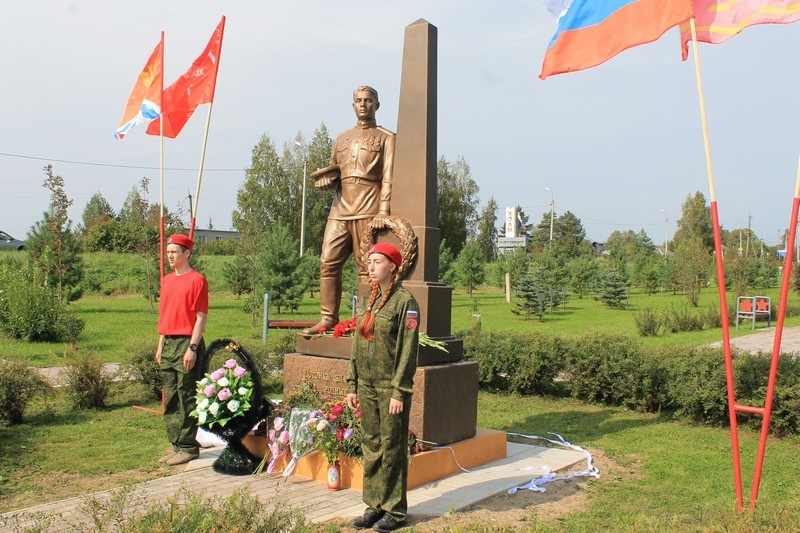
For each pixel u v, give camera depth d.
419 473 5.46
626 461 6.49
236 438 5.76
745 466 6.31
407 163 6.41
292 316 23.50
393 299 4.57
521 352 10.28
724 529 3.41
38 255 21.00
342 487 5.34
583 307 30.81
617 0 5.11
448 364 6.07
